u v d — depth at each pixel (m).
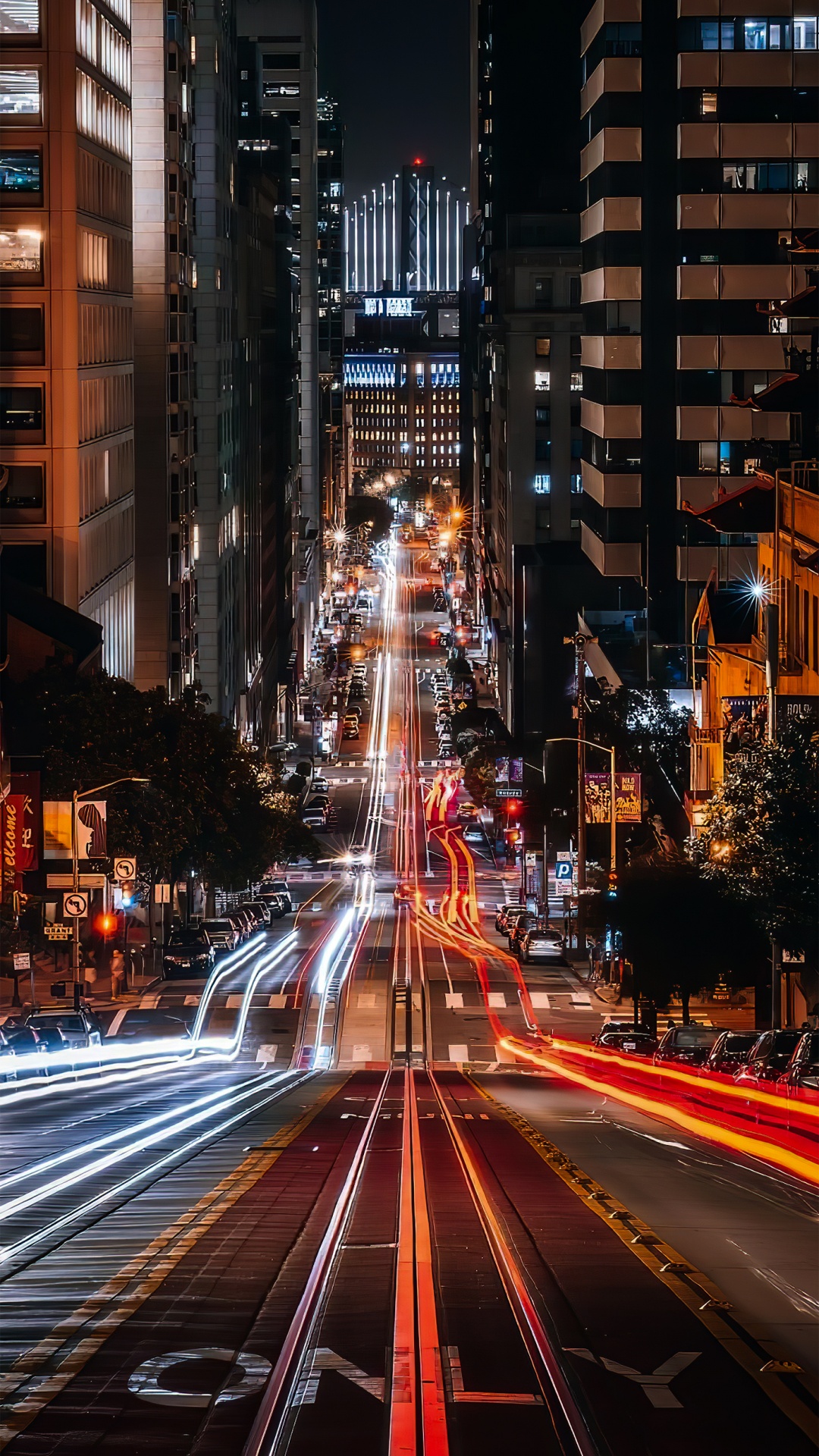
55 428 91.31
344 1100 42.12
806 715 49.94
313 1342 13.72
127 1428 11.41
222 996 84.31
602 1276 16.70
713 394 120.94
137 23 121.75
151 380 121.94
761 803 47.31
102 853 69.62
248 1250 18.02
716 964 64.00
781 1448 11.34
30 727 77.25
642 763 93.69
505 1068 66.69
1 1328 14.38
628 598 140.50
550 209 189.12
